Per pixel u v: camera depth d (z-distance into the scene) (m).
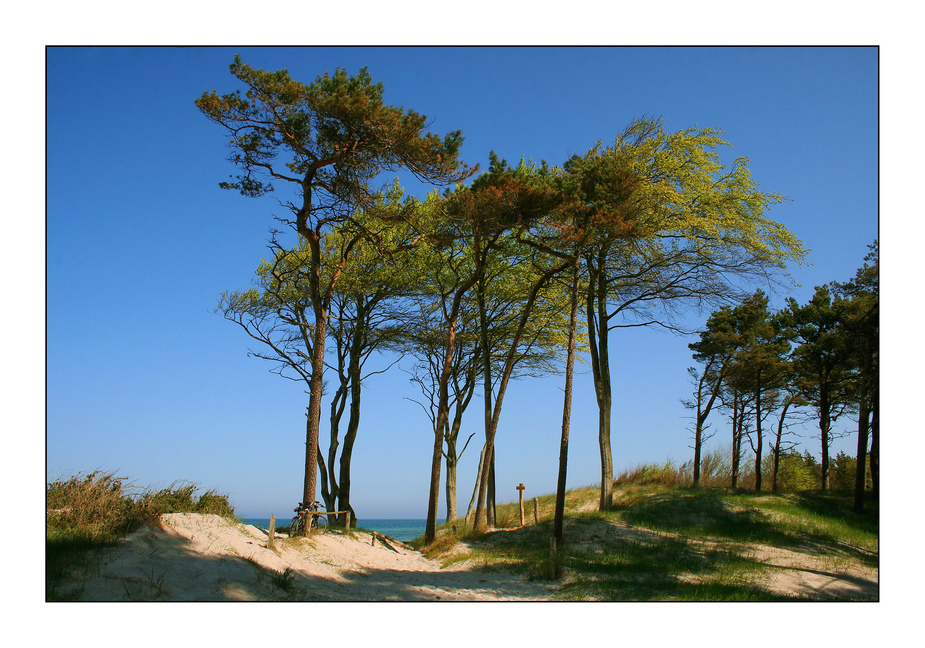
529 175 23.30
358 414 26.56
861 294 30.38
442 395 23.78
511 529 22.89
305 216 19.09
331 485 25.41
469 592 13.84
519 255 26.08
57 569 8.88
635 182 21.00
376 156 19.16
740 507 25.52
